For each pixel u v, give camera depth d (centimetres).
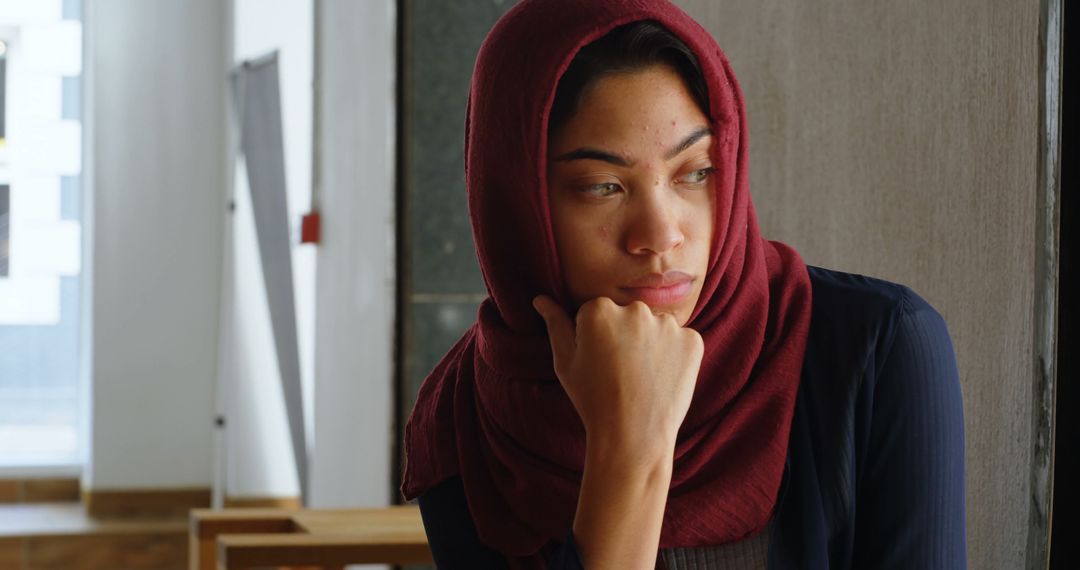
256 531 250
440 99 302
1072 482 104
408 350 304
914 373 90
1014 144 108
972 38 114
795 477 91
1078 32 104
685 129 86
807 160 143
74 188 630
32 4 621
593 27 85
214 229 612
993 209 111
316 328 421
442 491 107
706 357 91
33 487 627
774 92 149
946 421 90
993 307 111
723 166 88
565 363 90
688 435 92
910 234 123
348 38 368
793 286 95
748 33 155
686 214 88
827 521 90
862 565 92
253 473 551
